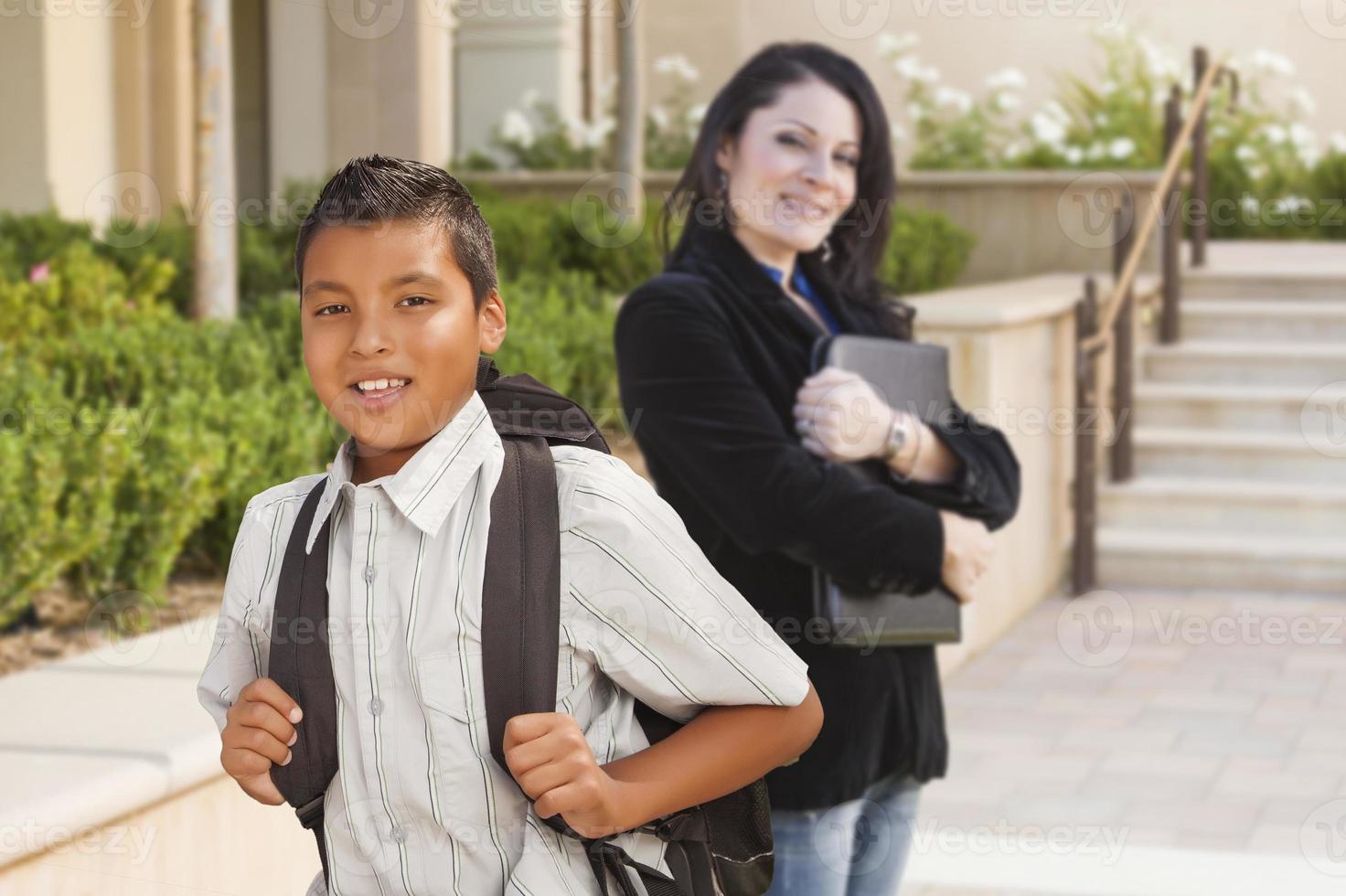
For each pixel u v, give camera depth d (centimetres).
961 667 484
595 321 577
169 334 496
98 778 216
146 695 264
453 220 120
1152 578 582
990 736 412
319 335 120
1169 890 288
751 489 237
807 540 234
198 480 395
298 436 444
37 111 870
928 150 852
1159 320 686
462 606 117
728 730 122
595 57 829
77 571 406
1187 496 600
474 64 879
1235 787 366
